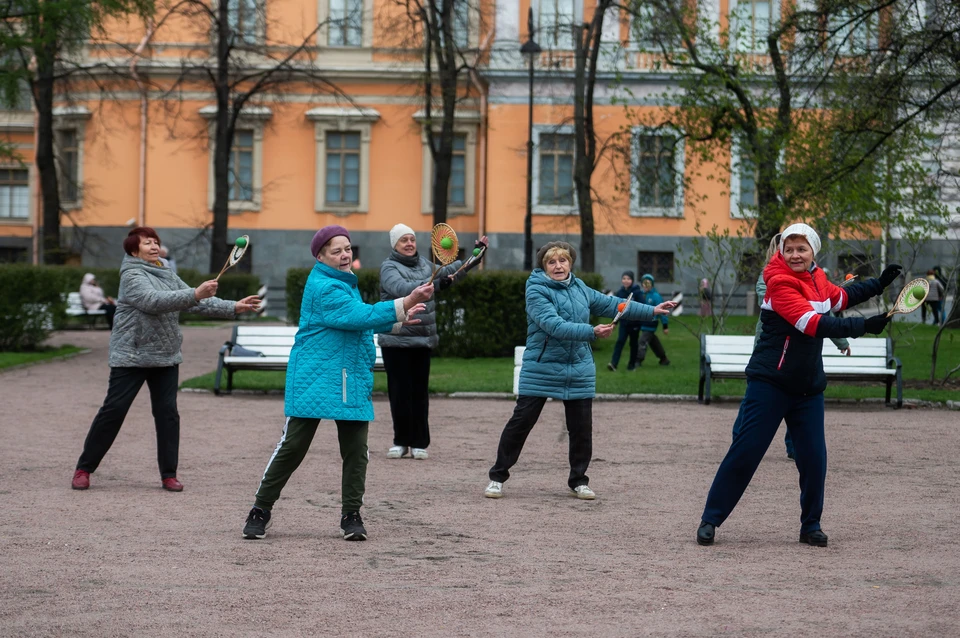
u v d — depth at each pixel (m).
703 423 13.81
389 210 41.81
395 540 7.36
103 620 5.42
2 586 6.05
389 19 35.81
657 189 38.81
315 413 7.21
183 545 7.14
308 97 41.72
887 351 15.70
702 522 7.34
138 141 41.44
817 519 7.32
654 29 27.52
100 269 33.62
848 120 20.28
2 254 44.22
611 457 11.17
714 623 5.39
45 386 17.41
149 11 24.41
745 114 25.19
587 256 33.03
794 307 6.96
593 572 6.47
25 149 43.62
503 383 17.47
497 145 39.50
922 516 8.26
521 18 39.34
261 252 41.75
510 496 9.10
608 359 23.14
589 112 32.84
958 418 14.35
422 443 11.12
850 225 19.25
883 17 21.48
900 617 5.51
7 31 22.92
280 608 5.65
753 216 20.53
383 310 7.07
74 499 8.72
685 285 39.38
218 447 11.62
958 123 21.92
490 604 5.74
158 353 9.19
